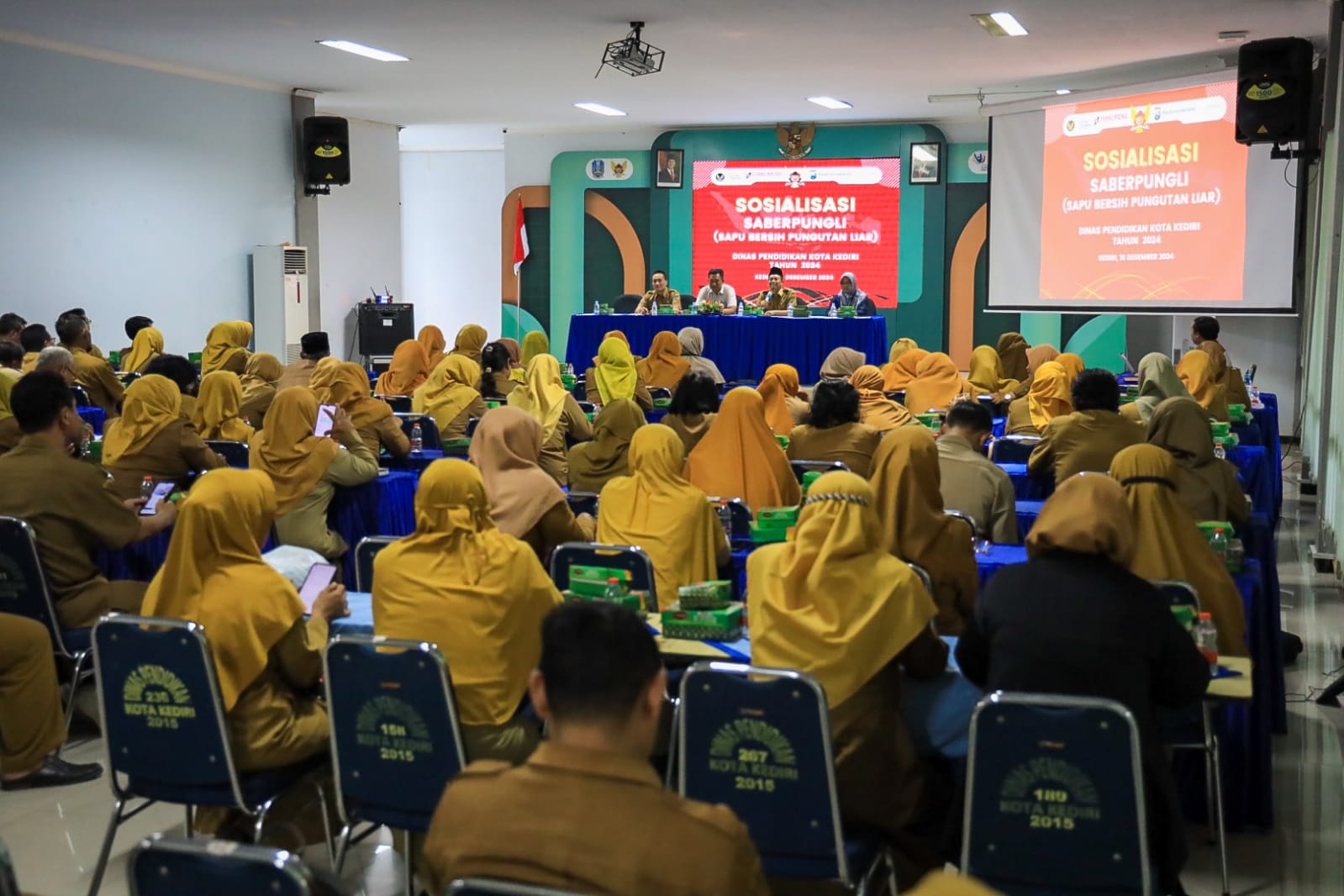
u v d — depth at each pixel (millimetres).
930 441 3348
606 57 9672
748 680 2359
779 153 15547
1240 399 7820
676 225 16109
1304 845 3416
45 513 3965
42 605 3924
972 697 2752
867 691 2502
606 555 3449
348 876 3227
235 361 8648
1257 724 3438
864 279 15500
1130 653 2375
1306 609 5961
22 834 3477
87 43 10047
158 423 4965
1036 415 6637
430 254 18766
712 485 4547
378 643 2576
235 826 3143
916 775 2543
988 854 2328
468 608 2740
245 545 2848
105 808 3666
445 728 2592
